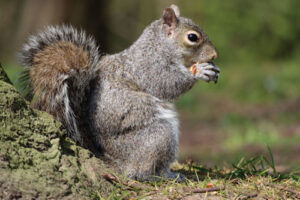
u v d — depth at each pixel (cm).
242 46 4125
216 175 872
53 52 804
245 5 4191
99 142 821
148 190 736
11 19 3944
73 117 788
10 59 3459
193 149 1673
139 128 816
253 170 892
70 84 800
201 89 3222
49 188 640
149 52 934
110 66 877
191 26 991
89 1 3253
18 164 639
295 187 788
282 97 2786
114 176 744
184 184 780
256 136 1727
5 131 651
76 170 690
